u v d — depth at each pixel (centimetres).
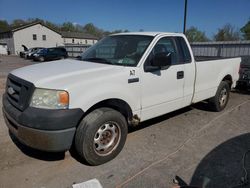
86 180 304
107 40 456
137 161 351
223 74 563
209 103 575
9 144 396
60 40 5416
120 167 335
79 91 299
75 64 379
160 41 411
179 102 452
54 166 335
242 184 299
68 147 299
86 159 325
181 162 349
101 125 327
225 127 487
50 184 296
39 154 366
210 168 334
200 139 428
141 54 382
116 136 353
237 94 805
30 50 3244
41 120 281
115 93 335
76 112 295
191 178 312
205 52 1530
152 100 396
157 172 323
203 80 504
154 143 409
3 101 354
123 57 395
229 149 390
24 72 341
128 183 299
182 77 445
